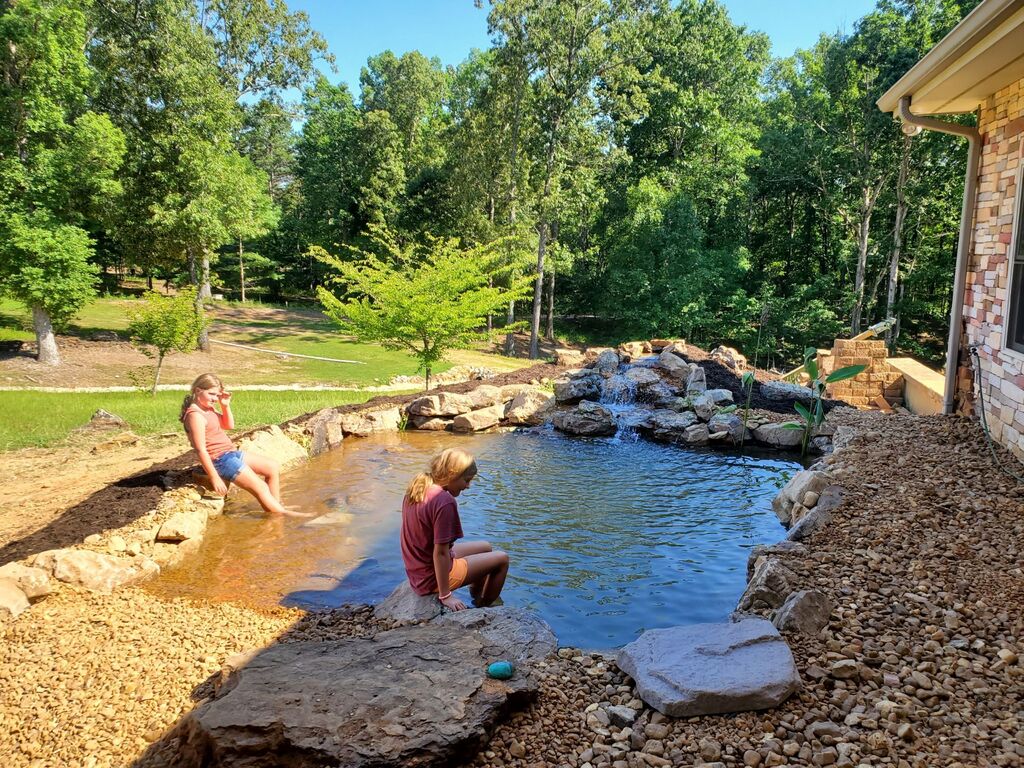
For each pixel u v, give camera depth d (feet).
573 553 19.39
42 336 60.80
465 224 108.99
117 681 11.96
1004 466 20.24
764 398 37.96
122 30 67.00
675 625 15.01
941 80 22.40
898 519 16.98
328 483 26.03
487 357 86.69
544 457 31.14
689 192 127.03
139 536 18.76
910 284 113.50
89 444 30.68
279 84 89.04
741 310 112.37
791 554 15.49
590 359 51.42
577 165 107.55
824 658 11.24
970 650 11.39
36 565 16.20
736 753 9.15
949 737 9.16
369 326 42.78
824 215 122.62
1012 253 21.98
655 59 128.47
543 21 94.53
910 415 29.32
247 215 75.25
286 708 9.59
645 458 31.07
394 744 8.93
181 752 9.55
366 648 11.86
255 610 15.20
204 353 73.36
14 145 56.08
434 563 14.33
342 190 134.21
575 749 9.52
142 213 68.33
